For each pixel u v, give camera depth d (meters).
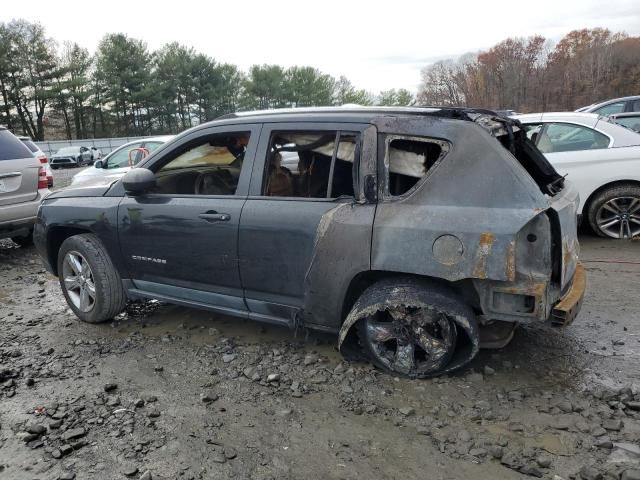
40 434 2.86
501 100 76.94
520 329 4.08
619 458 2.56
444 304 3.13
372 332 3.36
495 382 3.30
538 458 2.56
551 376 3.37
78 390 3.36
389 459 2.61
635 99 11.80
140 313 4.74
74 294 4.64
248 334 4.16
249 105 71.69
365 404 3.09
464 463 2.57
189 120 67.38
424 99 91.81
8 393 3.32
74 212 4.43
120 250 4.25
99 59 56.75
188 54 65.00
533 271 2.95
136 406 3.13
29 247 8.05
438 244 3.02
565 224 3.16
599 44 75.38
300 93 80.19
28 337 4.28
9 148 6.95
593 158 6.41
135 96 56.44
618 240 6.50
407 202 3.16
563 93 73.19
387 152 3.25
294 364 3.62
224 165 3.96
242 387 3.35
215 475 2.52
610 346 3.77
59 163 34.25
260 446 2.74
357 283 3.42
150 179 3.97
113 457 2.66
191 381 3.44
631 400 3.03
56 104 54.88
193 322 4.46
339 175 3.42
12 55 51.38
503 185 2.97
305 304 3.51
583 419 2.88
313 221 3.38
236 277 3.73
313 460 2.62
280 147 3.62
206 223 3.75
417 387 3.24
